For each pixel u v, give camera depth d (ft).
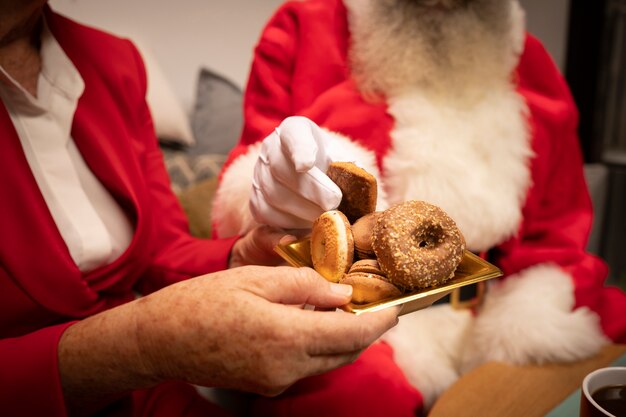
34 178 1.74
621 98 5.10
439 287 1.36
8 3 1.69
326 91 2.51
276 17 2.65
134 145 2.28
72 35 2.09
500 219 2.30
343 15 2.56
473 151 2.34
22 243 1.67
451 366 2.32
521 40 2.50
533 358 2.09
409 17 2.34
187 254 2.23
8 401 1.37
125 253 1.97
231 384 1.33
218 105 4.55
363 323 1.29
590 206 2.79
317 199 1.52
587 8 4.82
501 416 1.73
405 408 1.94
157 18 4.35
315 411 1.90
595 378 1.30
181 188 3.76
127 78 2.23
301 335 1.25
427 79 2.37
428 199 2.24
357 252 1.47
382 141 2.36
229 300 1.27
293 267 1.44
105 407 1.73
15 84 1.74
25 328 1.74
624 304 2.50
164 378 1.37
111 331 1.34
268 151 1.67
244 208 2.12
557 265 2.48
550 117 2.59
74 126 1.95
